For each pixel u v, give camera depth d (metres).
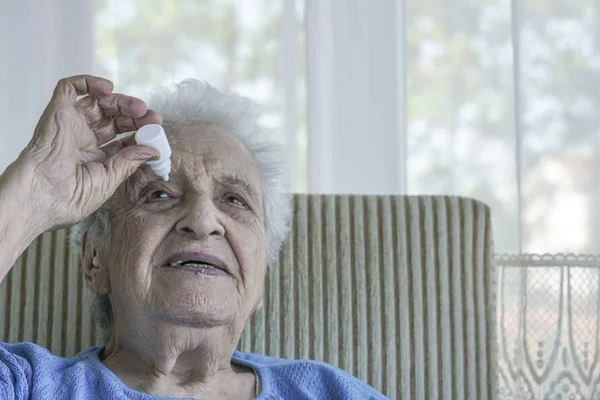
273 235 1.55
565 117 1.91
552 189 1.90
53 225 1.20
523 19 1.93
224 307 1.32
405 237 1.64
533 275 1.87
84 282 1.45
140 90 2.01
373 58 2.03
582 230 1.89
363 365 1.60
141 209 1.36
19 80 1.97
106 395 1.28
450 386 1.61
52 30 2.00
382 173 2.02
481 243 1.66
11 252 1.14
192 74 2.02
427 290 1.63
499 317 1.88
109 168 1.25
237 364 1.50
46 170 1.18
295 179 2.02
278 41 2.02
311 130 2.01
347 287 1.62
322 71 2.02
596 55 1.92
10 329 1.54
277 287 1.61
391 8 2.03
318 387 1.46
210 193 1.39
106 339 1.51
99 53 2.02
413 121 2.04
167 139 1.41
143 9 2.02
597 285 1.85
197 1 2.02
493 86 2.03
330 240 1.63
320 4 2.02
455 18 2.05
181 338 1.33
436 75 2.05
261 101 2.01
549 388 1.82
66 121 1.21
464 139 2.03
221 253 1.34
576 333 1.83
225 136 1.46
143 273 1.31
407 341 1.61
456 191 2.03
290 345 1.60
